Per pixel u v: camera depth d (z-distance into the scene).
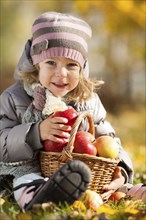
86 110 4.96
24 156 4.51
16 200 4.25
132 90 25.81
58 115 4.43
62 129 4.35
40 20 4.83
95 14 16.08
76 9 14.70
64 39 4.72
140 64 25.06
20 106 4.77
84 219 3.71
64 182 3.88
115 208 4.20
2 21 27.05
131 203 4.30
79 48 4.78
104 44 24.84
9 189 4.63
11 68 28.14
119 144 4.98
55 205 3.88
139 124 16.44
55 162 4.33
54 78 4.71
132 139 12.81
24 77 4.87
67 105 4.91
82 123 4.79
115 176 4.63
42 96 4.72
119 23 15.12
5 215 3.81
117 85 25.06
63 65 4.73
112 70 25.36
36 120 4.68
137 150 9.70
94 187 4.40
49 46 4.72
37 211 3.86
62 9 23.06
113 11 14.70
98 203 4.20
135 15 14.71
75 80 4.77
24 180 4.28
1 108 4.81
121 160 4.78
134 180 5.80
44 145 4.43
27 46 4.98
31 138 4.45
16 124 4.76
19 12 27.25
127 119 18.27
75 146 4.36
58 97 4.77
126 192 4.66
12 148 4.51
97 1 14.38
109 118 16.20
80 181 3.89
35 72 4.89
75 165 3.87
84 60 4.88
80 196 3.96
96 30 18.30
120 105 23.39
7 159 4.59
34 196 4.05
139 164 7.48
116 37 21.73
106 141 4.48
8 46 27.48
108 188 4.50
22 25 27.28
